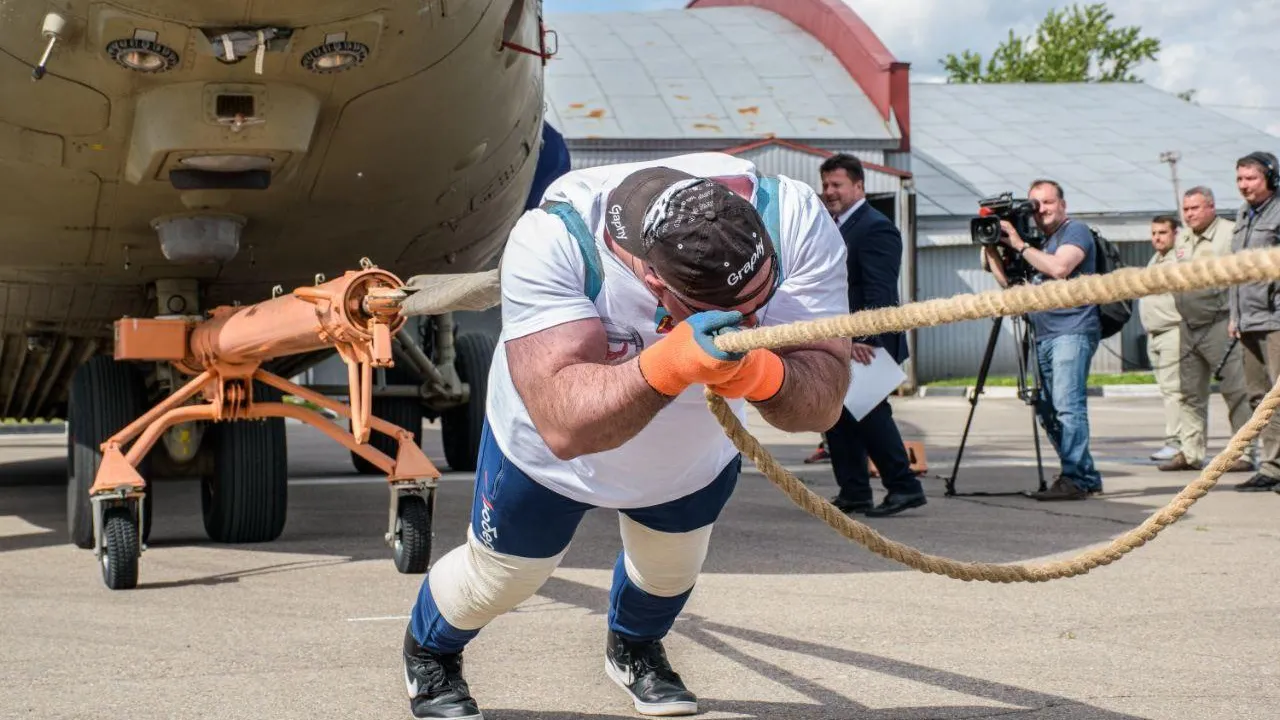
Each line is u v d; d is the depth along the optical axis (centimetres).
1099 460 1023
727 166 254
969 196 3059
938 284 2930
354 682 338
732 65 2875
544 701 318
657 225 210
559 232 236
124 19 447
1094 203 3008
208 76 474
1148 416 1655
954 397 2352
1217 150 3394
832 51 2944
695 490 267
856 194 678
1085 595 451
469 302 297
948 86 3984
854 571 509
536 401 227
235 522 596
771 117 2611
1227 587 462
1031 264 728
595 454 251
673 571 287
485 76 544
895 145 2581
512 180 639
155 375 605
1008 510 698
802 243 247
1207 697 315
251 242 579
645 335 240
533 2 578
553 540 269
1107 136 3512
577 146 2445
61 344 684
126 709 314
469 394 891
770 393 210
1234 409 883
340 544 603
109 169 512
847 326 158
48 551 596
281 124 492
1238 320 778
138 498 491
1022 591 461
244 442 595
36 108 476
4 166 501
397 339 813
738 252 207
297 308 466
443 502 761
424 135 541
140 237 566
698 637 389
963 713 303
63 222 545
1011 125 3606
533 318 232
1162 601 438
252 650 377
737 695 322
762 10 3391
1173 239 977
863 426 675
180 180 509
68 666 360
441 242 636
